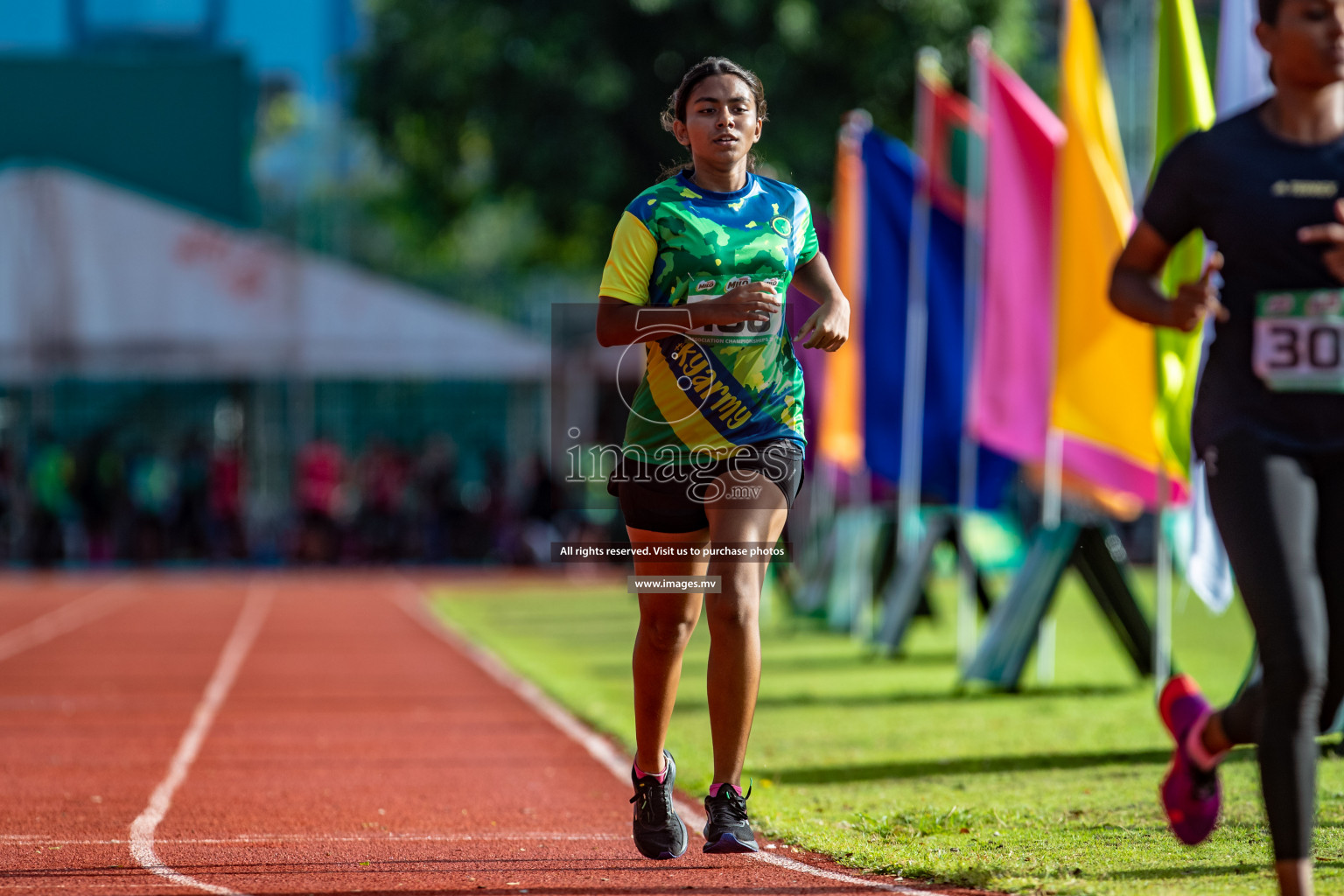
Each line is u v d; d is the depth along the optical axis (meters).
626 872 17.14
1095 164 35.62
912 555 47.50
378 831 20.36
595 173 87.75
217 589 80.69
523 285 118.12
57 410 111.06
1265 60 28.67
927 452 46.91
